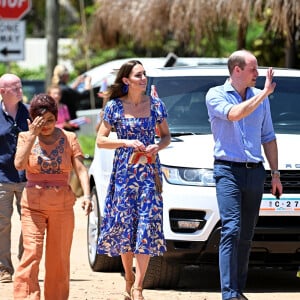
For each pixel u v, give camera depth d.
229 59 17.52
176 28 35.78
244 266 17.83
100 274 22.02
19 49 33.72
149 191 17.28
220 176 17.38
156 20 37.94
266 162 19.12
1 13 33.50
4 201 20.66
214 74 22.28
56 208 16.61
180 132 20.88
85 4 74.88
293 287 20.77
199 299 18.75
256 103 16.61
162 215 17.48
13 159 20.59
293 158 19.38
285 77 22.59
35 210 16.61
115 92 17.77
